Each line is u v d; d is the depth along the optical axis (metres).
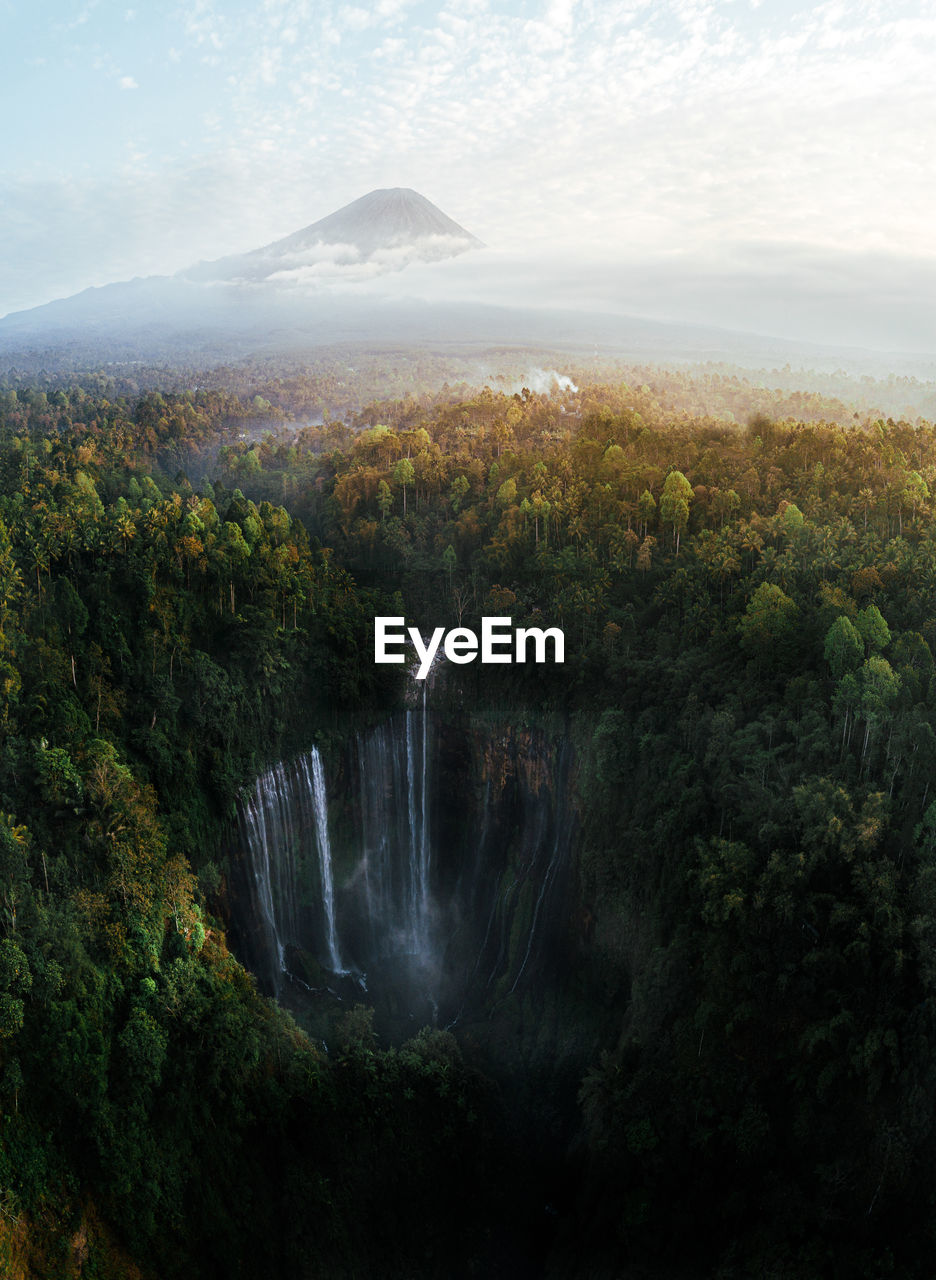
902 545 84.31
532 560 97.25
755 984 58.19
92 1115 51.78
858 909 56.38
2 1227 46.59
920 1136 51.44
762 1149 56.25
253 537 94.12
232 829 78.75
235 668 81.19
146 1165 53.22
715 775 66.12
